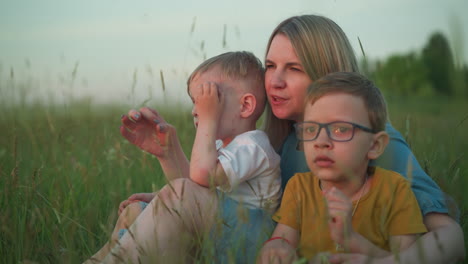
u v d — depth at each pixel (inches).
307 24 85.6
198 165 74.4
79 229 81.9
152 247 65.9
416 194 67.9
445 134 128.1
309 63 82.9
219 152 78.7
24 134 126.5
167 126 88.9
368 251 58.9
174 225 67.6
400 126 121.2
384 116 68.8
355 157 64.4
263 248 64.7
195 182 74.2
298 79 84.0
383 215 59.6
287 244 65.2
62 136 115.7
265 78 88.3
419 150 114.4
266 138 81.7
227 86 86.1
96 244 86.0
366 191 67.1
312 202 69.4
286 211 70.7
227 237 71.0
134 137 90.4
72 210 89.7
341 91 65.7
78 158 126.2
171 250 66.9
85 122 147.3
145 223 67.6
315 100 66.9
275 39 87.0
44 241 79.5
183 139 135.0
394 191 65.4
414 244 60.6
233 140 80.7
